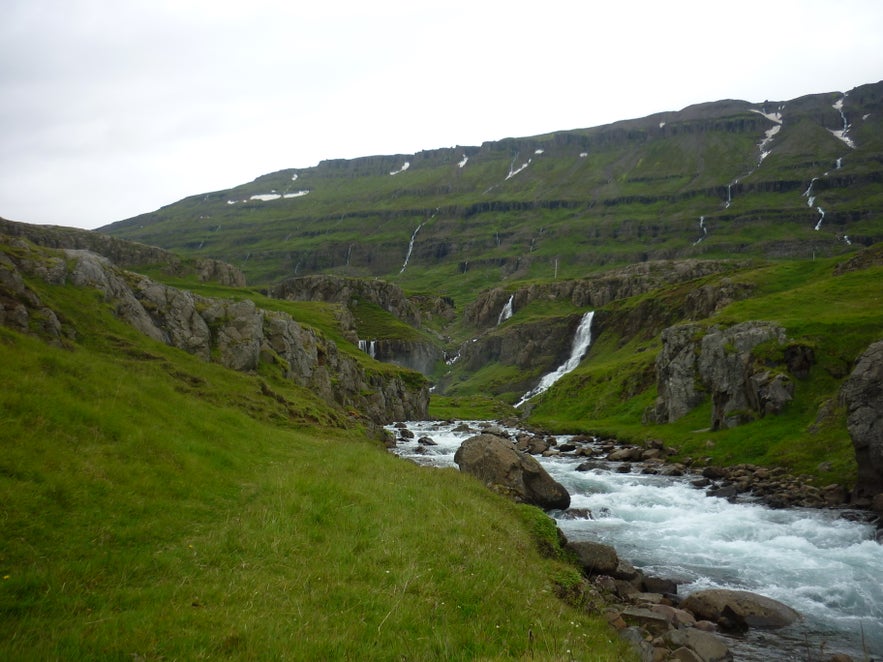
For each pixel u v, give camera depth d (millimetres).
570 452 72188
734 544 29984
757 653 17500
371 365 127875
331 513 16750
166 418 23172
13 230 188375
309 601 11195
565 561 22016
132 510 14383
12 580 9945
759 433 54656
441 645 10117
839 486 39500
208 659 8500
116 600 10164
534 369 189750
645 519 35375
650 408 85125
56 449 15367
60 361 21406
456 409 145500
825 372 56625
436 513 19109
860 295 85125
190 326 64438
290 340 76062
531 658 10172
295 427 43250
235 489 18703
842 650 17906
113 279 59812
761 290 141875
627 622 17609
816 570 25828
